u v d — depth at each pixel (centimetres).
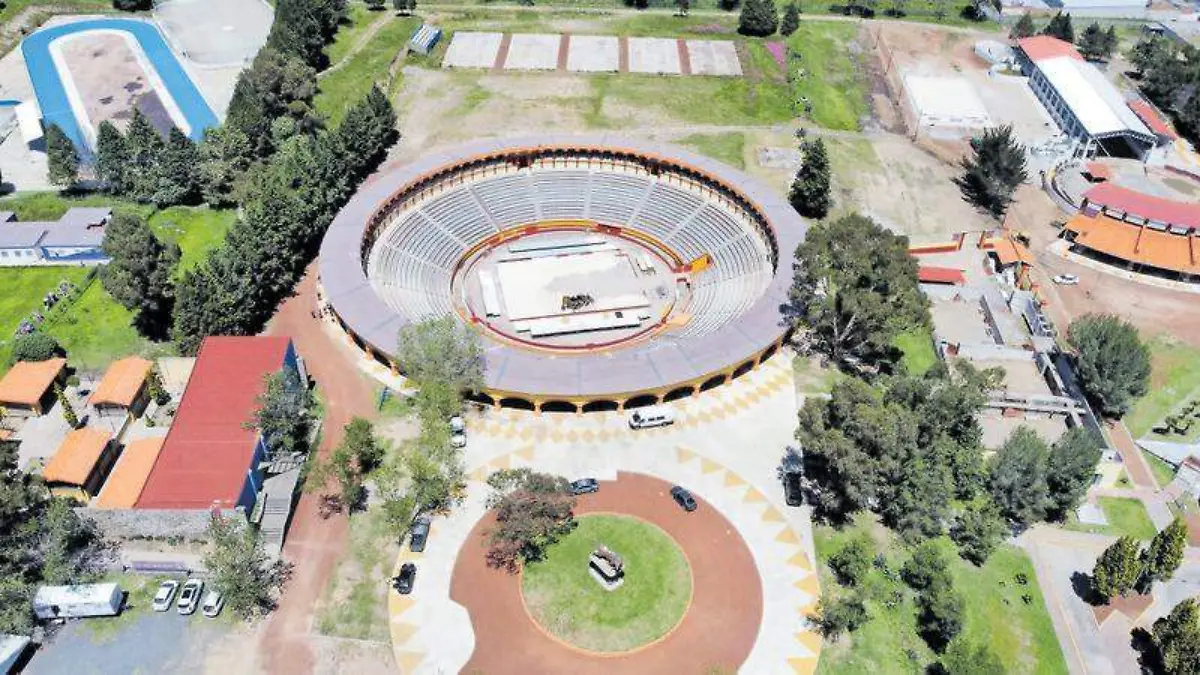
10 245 14338
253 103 16862
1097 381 12700
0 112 18975
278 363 12025
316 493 11225
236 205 16225
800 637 9881
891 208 17300
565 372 12356
